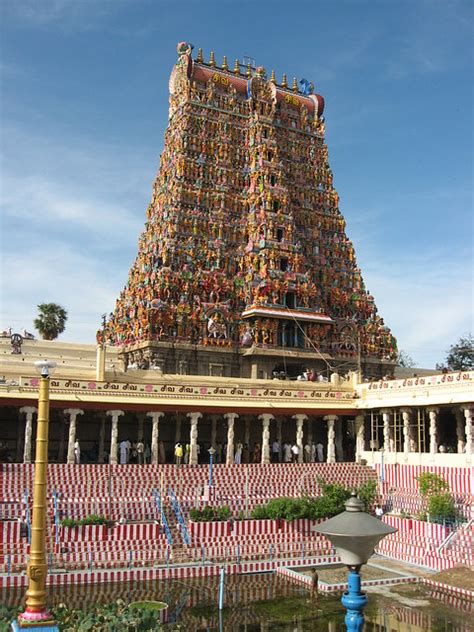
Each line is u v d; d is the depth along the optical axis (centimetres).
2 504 4091
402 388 5488
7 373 5469
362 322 7800
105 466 4734
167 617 3094
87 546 3850
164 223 7144
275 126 8012
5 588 3362
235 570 3888
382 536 1403
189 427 6022
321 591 3556
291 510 4366
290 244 7269
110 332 7506
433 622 3083
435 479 4638
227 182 7469
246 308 6994
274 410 5547
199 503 4569
